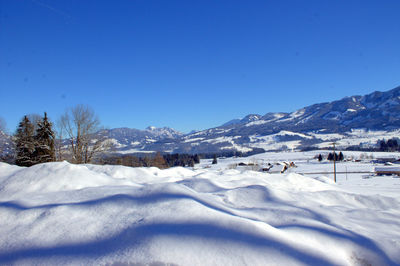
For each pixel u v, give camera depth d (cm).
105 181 654
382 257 307
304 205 496
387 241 339
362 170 6481
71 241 293
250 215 408
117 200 390
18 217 350
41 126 2317
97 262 249
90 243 286
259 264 252
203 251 260
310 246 295
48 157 2262
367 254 310
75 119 2123
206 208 354
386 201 593
